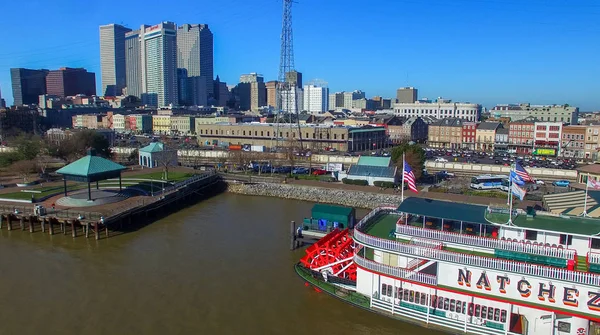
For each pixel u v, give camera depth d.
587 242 35.66
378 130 193.62
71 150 125.88
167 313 42.81
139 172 109.31
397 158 102.31
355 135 173.62
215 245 61.88
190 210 82.69
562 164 135.62
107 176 76.81
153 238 64.94
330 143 173.38
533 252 35.97
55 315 42.41
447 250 39.06
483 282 35.69
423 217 41.75
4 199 78.06
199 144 194.50
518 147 183.75
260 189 98.00
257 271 52.62
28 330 39.81
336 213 61.34
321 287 44.62
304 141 177.88
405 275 38.53
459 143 198.75
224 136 189.88
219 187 102.31
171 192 83.69
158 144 123.88
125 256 57.56
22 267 53.81
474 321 36.28
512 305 34.84
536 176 108.88
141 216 75.19
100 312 43.00
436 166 121.12
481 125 195.25
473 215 40.12
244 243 62.75
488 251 37.66
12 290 47.59
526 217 39.81
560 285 33.12
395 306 39.16
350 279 45.41
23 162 103.31
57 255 57.84
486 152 173.25
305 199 92.19
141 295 46.50
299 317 42.09
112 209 70.81
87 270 52.94
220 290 47.62
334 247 49.75
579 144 164.00
